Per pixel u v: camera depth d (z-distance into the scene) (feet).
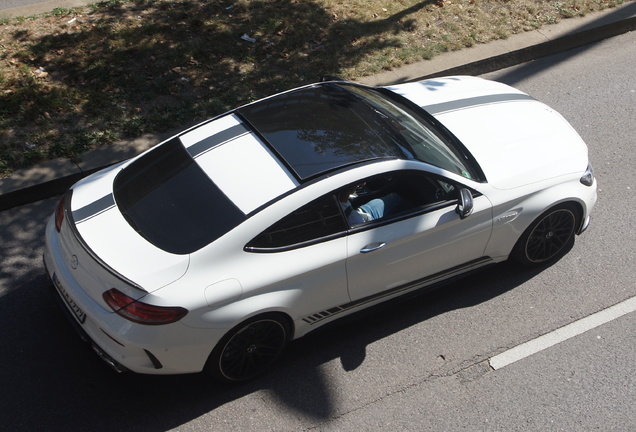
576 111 26.50
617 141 24.73
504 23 31.89
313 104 16.94
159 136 23.13
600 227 20.57
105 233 14.15
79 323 14.23
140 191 15.11
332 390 15.33
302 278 14.58
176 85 25.75
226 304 13.71
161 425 14.37
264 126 15.90
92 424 14.29
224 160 15.14
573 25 31.89
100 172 16.69
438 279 17.25
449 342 16.66
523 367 15.99
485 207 16.74
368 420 14.65
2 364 15.48
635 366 16.03
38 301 17.30
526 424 14.58
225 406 14.85
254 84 26.17
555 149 18.62
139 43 27.96
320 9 31.76
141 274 13.26
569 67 29.84
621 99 27.37
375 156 15.46
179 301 13.19
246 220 13.93
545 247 18.67
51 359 15.72
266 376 15.64
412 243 15.98
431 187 16.24
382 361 16.10
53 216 16.08
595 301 17.92
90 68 26.11
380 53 28.76
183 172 15.15
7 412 14.38
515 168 17.63
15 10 31.01
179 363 13.83
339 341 16.65
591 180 18.60
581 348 16.52
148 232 14.10
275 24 30.07
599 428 14.52
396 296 16.72
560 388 15.46
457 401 15.12
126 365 13.52
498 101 20.35
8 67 25.77
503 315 17.47
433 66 28.22
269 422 14.53
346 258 14.99
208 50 27.89
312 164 14.92
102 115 23.65
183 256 13.58
